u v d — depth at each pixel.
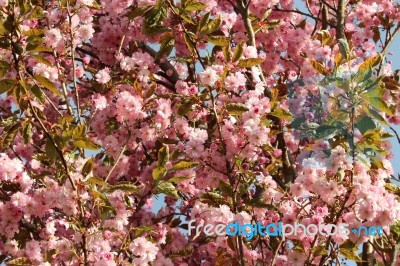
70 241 2.64
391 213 2.49
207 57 3.16
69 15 2.90
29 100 2.49
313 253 2.53
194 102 2.72
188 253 2.87
